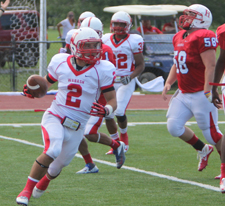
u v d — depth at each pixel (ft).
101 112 43.93
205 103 54.90
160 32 161.38
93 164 58.95
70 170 60.13
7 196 47.57
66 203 45.70
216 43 52.80
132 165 63.62
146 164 64.28
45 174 45.37
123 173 58.80
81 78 43.98
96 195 48.60
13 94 139.23
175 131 56.24
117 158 59.11
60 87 44.68
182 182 54.19
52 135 43.11
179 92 56.95
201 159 58.80
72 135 44.93
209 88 52.16
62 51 79.46
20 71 158.92
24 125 96.63
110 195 48.62
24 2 179.22
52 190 50.49
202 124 55.83
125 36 71.87
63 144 45.11
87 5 268.21
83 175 57.57
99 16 267.59
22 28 173.99
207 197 48.06
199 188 51.60
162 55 148.46
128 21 70.59
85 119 45.37
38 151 71.31
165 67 145.89
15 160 64.85
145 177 56.70
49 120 44.50
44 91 45.68
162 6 172.96
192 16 53.72
